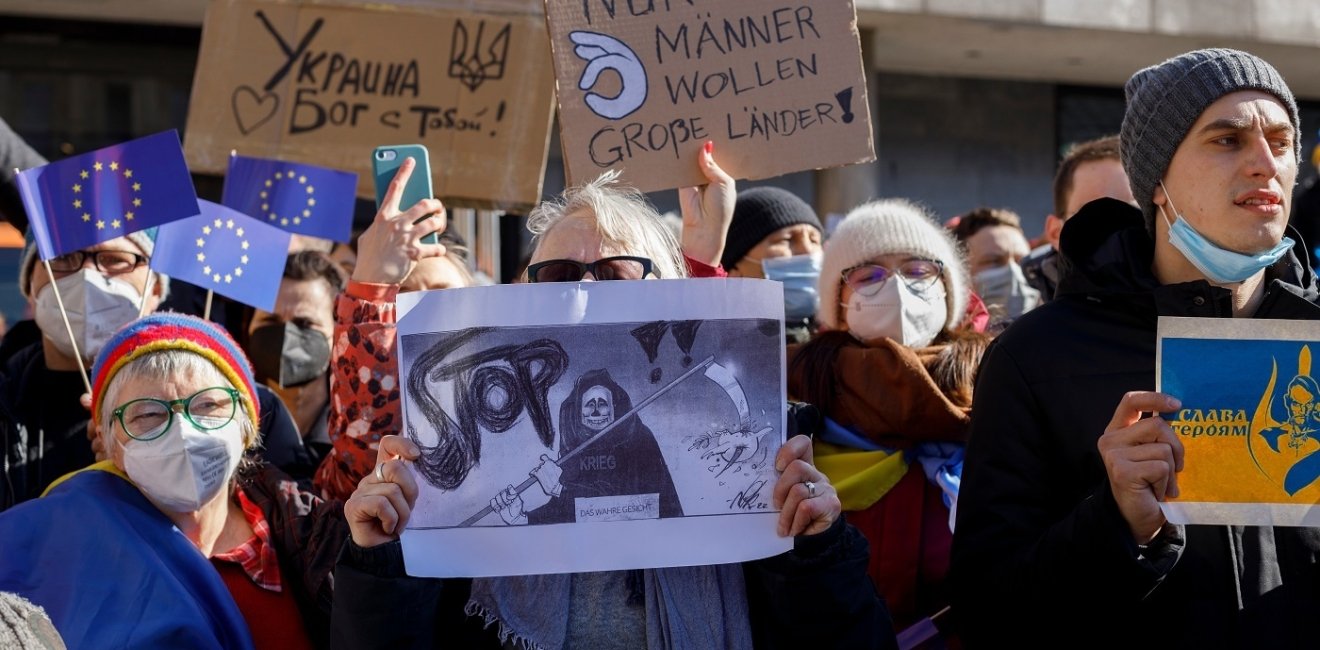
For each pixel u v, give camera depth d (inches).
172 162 116.4
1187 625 82.1
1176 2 400.5
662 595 79.2
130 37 363.3
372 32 149.8
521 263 149.4
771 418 77.1
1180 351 78.5
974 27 392.2
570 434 76.2
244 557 95.6
